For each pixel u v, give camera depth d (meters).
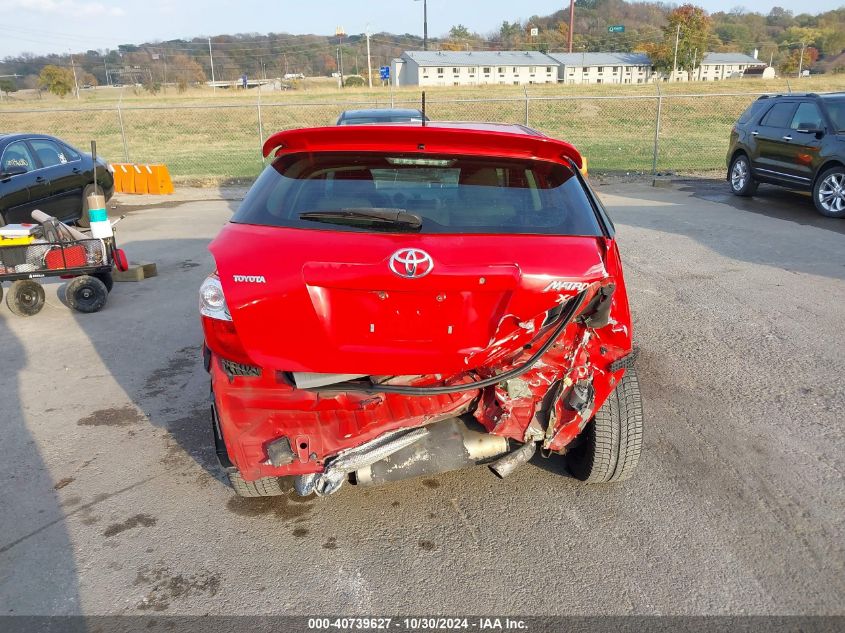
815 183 10.85
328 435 2.82
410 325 2.63
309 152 3.01
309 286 2.56
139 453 3.94
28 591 2.81
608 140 25.58
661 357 5.18
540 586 2.79
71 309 6.77
